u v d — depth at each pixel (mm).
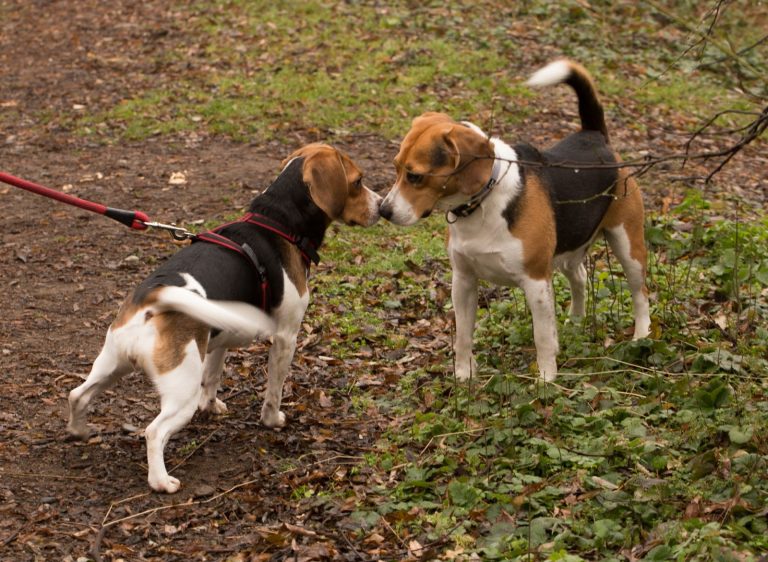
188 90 11195
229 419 5102
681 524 3777
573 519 3967
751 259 6617
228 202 8406
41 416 5039
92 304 6555
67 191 8719
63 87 11508
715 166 9539
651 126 10555
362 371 5660
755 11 10633
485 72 11461
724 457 4223
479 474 4379
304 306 4848
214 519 4203
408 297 6695
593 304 5879
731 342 5637
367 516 4129
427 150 4730
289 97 10812
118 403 5211
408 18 12820
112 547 3967
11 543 3967
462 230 4945
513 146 5066
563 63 5469
